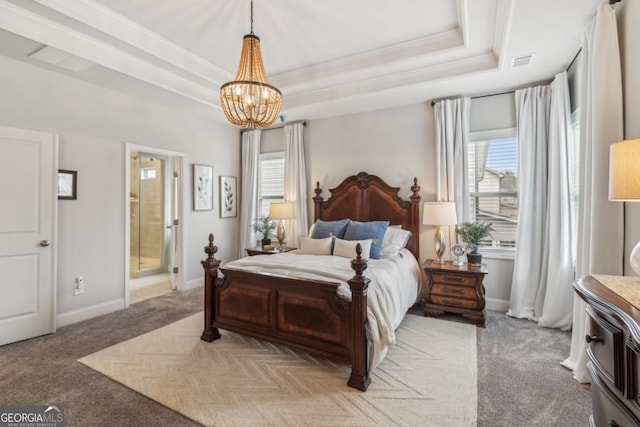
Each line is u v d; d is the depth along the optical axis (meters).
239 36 3.02
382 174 4.25
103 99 3.52
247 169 5.34
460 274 3.23
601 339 1.22
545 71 3.13
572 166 3.03
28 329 2.85
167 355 2.50
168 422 1.73
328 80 3.78
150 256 5.94
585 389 2.04
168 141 4.26
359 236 3.64
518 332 2.96
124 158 3.73
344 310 2.15
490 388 2.05
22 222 2.85
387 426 1.70
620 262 1.92
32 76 2.94
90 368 2.30
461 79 3.30
